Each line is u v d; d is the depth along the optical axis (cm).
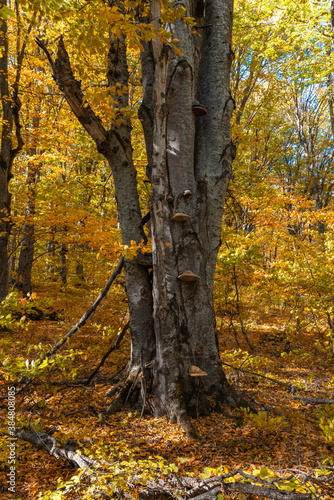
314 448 330
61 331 723
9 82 897
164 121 399
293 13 1107
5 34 779
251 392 488
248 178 1104
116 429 338
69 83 395
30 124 1116
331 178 2116
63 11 377
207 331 411
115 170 458
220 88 452
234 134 580
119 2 409
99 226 868
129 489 220
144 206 966
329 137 2111
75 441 289
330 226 1193
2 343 390
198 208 419
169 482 230
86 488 230
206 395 404
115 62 471
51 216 837
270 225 948
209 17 470
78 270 1546
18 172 1084
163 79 387
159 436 331
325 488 253
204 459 296
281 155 2236
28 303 390
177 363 379
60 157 929
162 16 346
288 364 692
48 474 264
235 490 211
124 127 459
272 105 1554
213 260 428
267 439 344
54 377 493
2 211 805
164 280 386
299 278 805
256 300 1073
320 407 442
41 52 996
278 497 199
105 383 475
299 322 771
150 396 384
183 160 414
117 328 725
